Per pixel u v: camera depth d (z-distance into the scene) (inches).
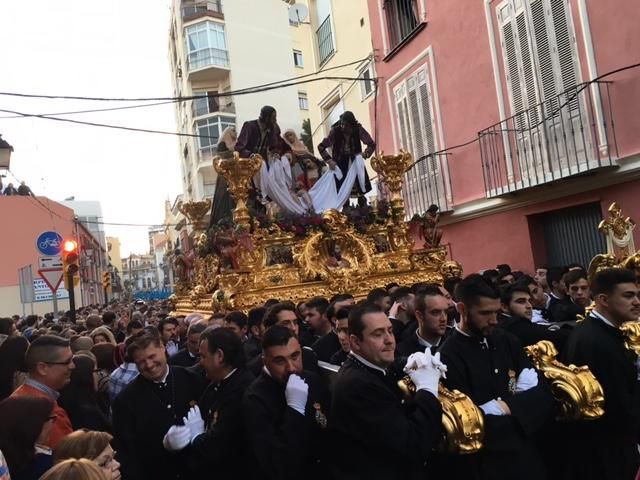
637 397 144.7
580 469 150.6
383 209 436.1
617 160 370.3
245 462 150.9
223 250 365.7
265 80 1448.1
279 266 382.9
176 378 175.3
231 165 373.7
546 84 427.2
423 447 121.5
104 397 235.5
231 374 159.0
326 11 831.1
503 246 501.4
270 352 146.4
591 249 417.7
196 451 150.2
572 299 262.2
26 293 548.1
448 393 134.3
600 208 405.4
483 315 143.1
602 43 377.4
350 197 465.1
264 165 415.5
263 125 421.7
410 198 629.0
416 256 423.5
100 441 117.0
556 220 454.3
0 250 1098.7
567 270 295.1
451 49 543.5
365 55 719.7
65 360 168.2
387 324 134.5
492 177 494.9
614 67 370.0
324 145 450.6
